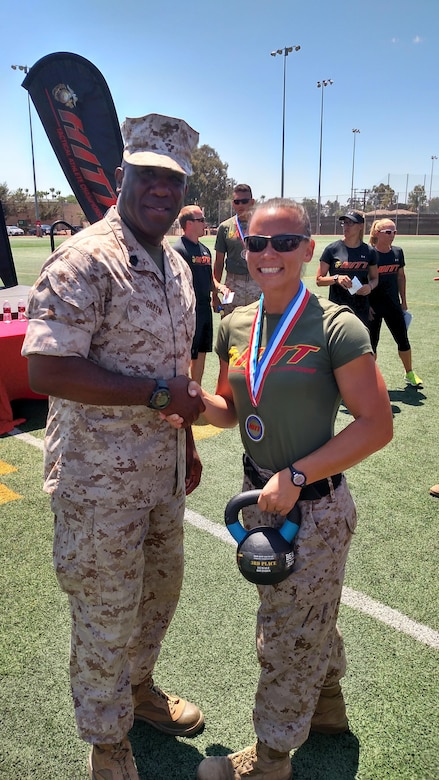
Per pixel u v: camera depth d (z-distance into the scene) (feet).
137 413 5.62
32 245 110.93
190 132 5.72
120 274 5.31
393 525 11.89
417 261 75.51
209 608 9.27
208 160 249.14
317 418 5.51
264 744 6.07
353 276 18.62
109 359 5.45
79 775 6.50
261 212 5.46
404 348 21.33
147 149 5.45
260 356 5.65
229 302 18.86
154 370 5.65
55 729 7.08
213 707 7.45
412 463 15.05
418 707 7.45
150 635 6.93
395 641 8.59
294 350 5.39
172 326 5.77
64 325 4.99
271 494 5.25
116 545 5.72
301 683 5.82
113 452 5.56
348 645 8.49
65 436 5.61
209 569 10.29
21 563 10.37
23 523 11.74
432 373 23.81
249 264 5.57
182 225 19.27
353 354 5.20
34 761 6.66
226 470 14.49
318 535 5.50
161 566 6.66
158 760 6.76
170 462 6.10
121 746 6.14
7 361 17.29
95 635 5.86
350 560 10.62
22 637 8.57
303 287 5.65
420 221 176.14
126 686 6.10
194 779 6.51
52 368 5.03
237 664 8.14
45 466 5.92
